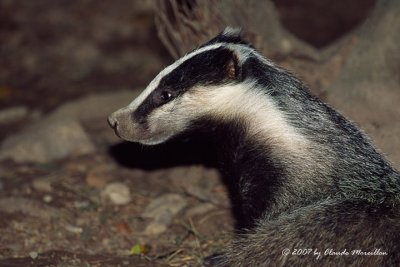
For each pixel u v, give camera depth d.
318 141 9.51
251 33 13.70
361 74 13.33
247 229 9.73
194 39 13.12
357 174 9.47
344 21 18.88
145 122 9.89
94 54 20.14
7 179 13.66
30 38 21.14
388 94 12.92
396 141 12.05
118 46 20.42
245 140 9.73
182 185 13.35
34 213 12.18
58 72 19.36
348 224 8.52
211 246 11.27
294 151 9.48
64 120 15.20
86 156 14.55
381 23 13.50
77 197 12.96
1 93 18.23
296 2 19.78
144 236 11.77
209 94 9.72
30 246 11.26
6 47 20.77
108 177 13.66
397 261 8.12
